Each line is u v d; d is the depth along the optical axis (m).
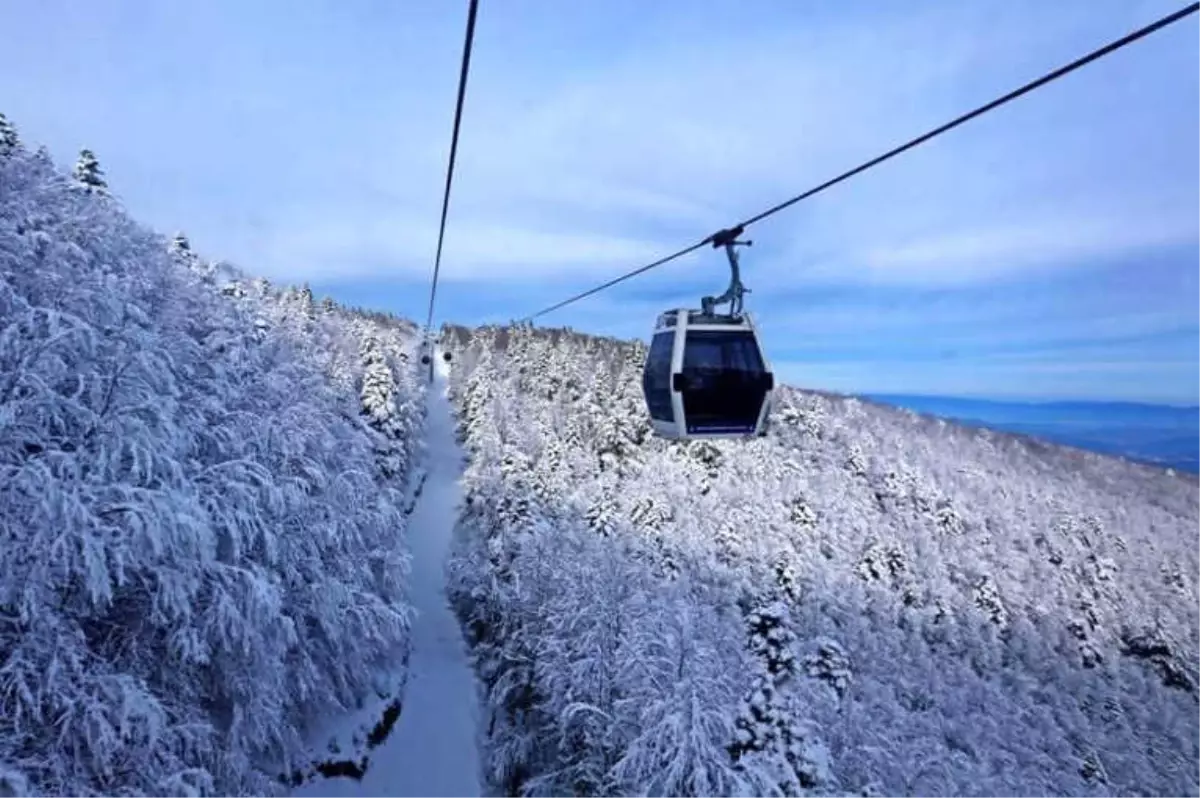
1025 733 27.61
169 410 11.58
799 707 14.46
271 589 11.80
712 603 27.47
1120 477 107.44
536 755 19.58
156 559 10.23
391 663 23.36
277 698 13.38
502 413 56.91
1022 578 46.50
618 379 68.44
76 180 17.66
